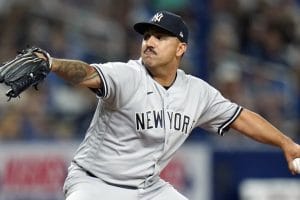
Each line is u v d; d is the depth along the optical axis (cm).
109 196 1772
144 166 1792
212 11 4334
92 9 4503
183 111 1827
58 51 4191
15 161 3231
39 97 3644
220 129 1956
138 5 4459
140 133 1766
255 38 4431
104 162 1784
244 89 4044
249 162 3328
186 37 1831
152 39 1794
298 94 4147
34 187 3222
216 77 3944
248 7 4566
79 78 1653
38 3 4366
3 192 3219
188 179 3253
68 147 3241
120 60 4178
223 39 4256
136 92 1752
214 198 3284
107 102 1742
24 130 3422
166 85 1825
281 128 3725
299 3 4959
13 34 4216
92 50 4262
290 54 4491
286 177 3356
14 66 1583
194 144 3272
